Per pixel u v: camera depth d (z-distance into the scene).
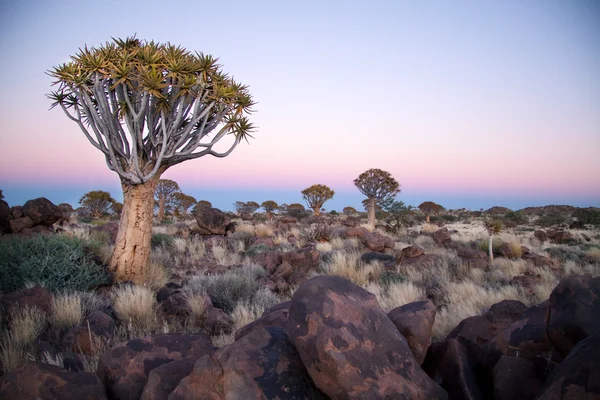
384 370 2.20
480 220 42.50
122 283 8.16
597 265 12.20
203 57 8.40
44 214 13.23
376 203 27.12
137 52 8.10
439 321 5.63
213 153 9.12
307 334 2.28
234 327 5.86
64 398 2.45
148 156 8.73
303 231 19.31
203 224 18.05
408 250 12.09
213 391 2.23
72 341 4.70
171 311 6.71
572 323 2.46
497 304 4.45
